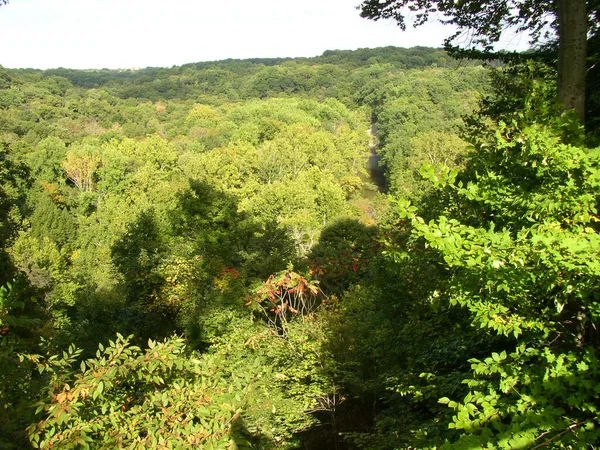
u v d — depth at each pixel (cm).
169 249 1543
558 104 268
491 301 234
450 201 325
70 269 2981
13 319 301
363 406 649
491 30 589
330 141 5475
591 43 526
